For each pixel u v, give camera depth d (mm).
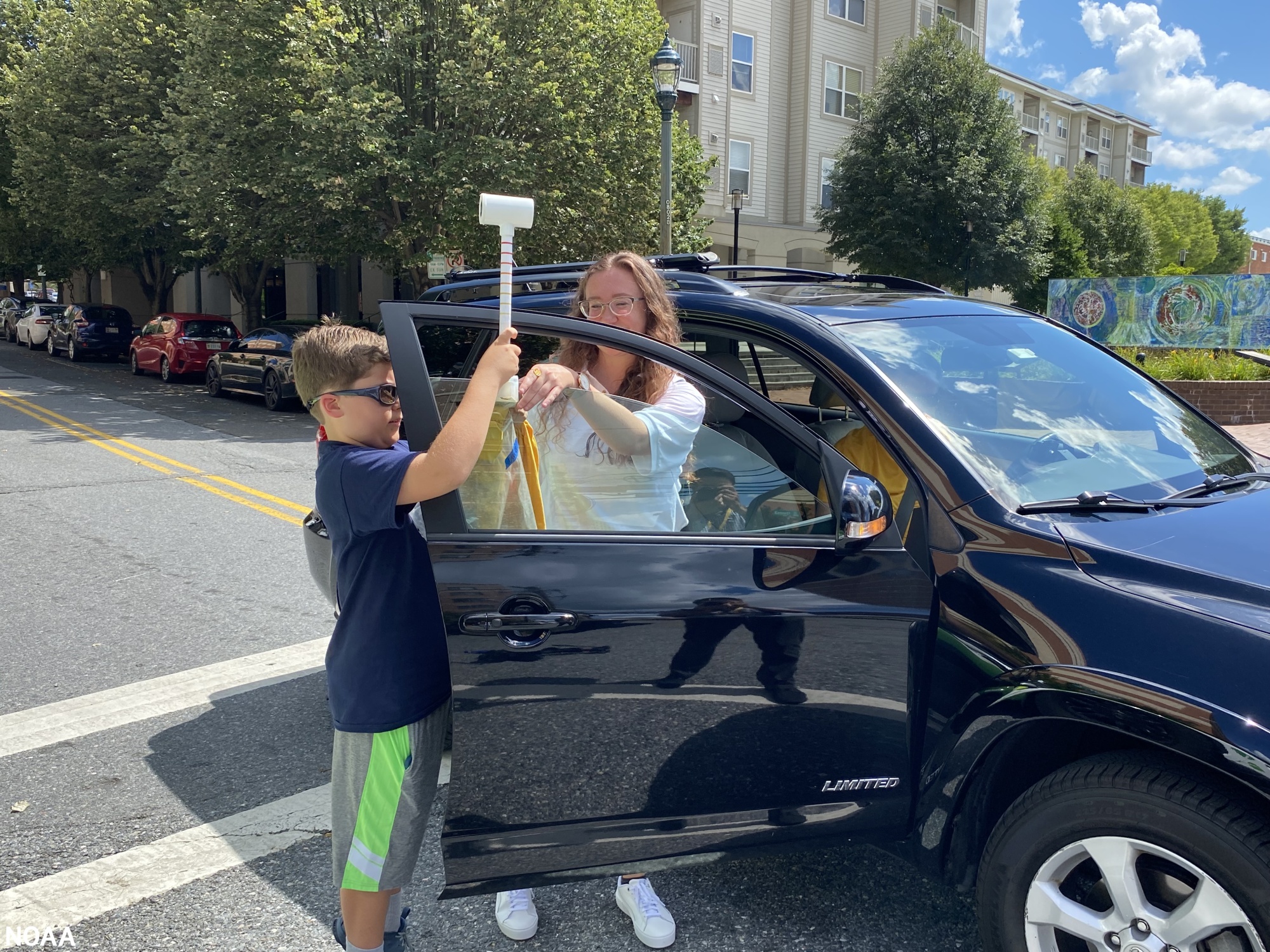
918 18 32844
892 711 2250
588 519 2305
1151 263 35812
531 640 2184
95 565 6547
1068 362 3078
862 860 2971
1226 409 14750
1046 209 26109
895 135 24922
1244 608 1912
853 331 2781
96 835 3197
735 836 2322
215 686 4469
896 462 2477
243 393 18672
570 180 16984
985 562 2193
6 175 29984
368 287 31469
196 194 17359
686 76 28797
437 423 2156
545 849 2256
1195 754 1799
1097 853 1983
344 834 2105
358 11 15758
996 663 2109
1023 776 2256
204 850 3105
